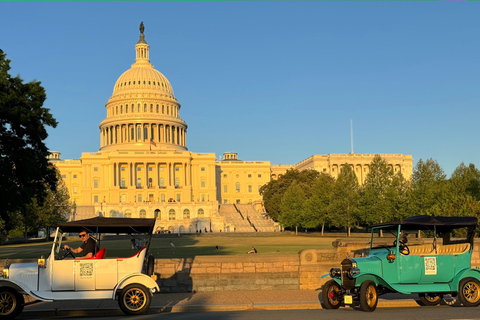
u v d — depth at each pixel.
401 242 22.89
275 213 145.50
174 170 195.75
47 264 20.89
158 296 25.66
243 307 22.48
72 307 22.69
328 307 21.97
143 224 21.59
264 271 27.70
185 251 65.62
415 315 19.61
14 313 20.44
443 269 22.83
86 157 189.75
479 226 66.19
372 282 21.38
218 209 165.62
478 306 22.72
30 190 46.53
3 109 42.44
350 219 105.62
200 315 20.11
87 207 161.50
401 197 100.12
